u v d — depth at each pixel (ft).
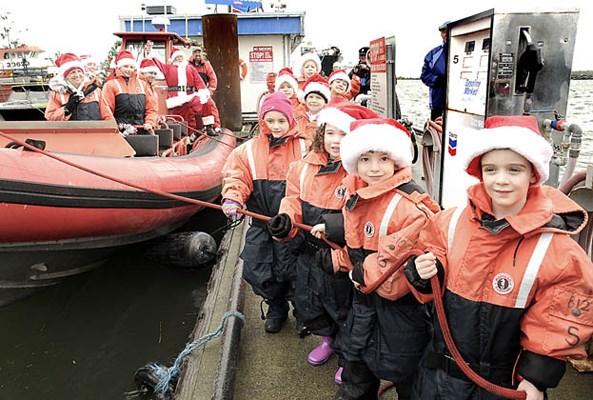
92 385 10.54
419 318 6.19
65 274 13.65
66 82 15.83
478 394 5.04
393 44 13.96
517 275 4.52
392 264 5.74
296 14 38.22
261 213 9.37
